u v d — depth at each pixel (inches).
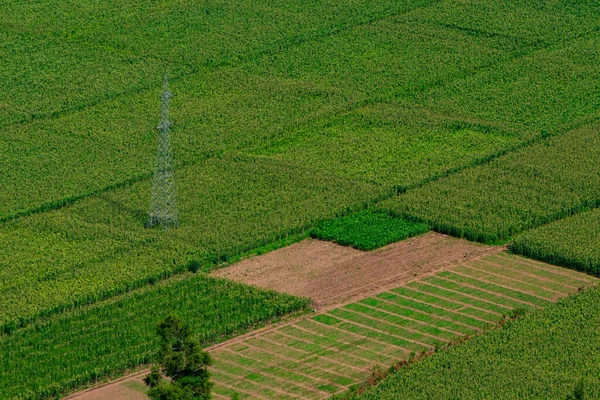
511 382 5374.0
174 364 4958.2
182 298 6205.7
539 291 6338.6
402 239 6929.1
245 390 5423.2
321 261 6663.4
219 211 7170.3
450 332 5930.1
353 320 6053.2
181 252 6658.5
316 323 6023.6
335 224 7032.5
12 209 7170.3
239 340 5866.1
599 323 5890.8
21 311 6038.4
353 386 5369.1
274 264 6628.9
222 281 6373.0
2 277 6378.0
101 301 6225.4
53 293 6225.4
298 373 5561.0
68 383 5428.2
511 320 5930.1
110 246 6727.4
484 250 6815.9
